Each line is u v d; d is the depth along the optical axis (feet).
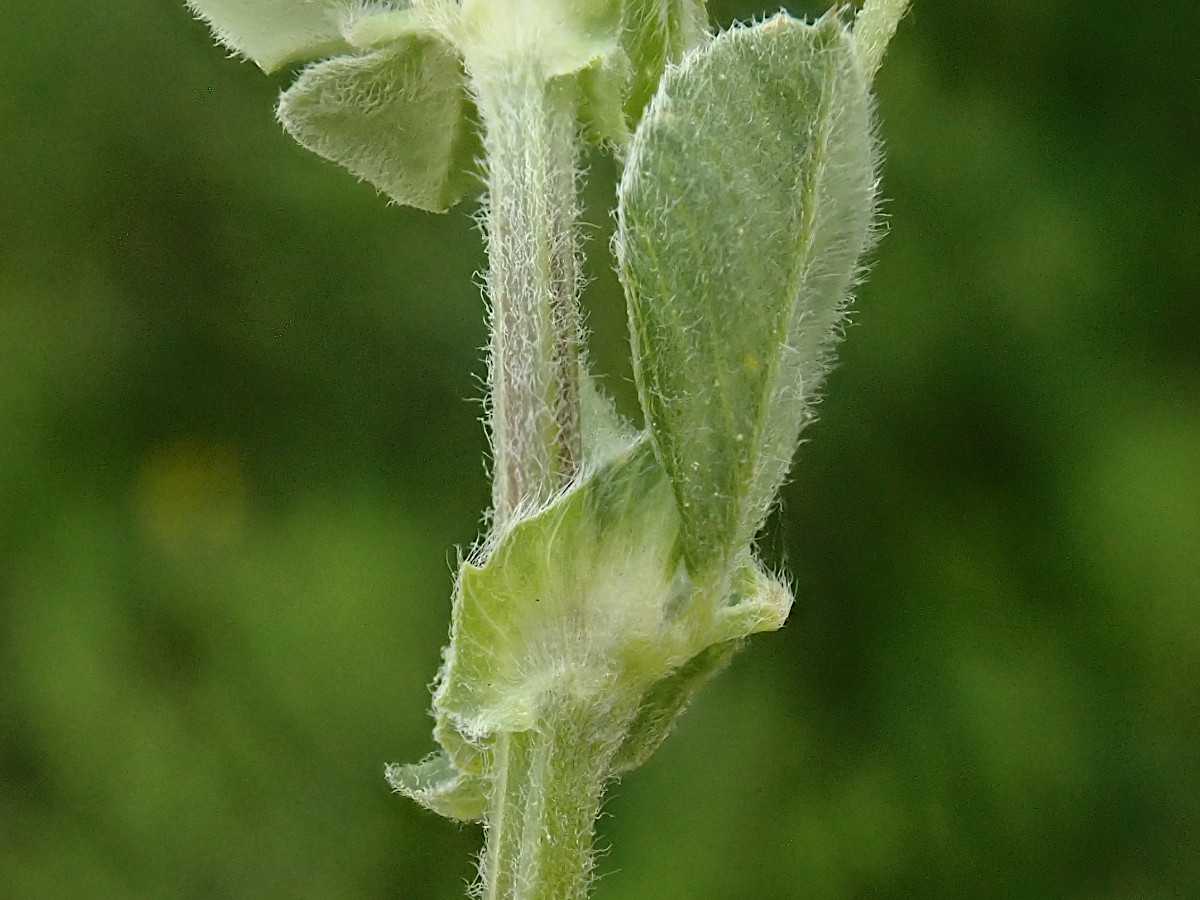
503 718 0.21
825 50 0.20
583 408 0.23
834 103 0.20
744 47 0.20
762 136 0.20
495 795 0.21
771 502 0.21
